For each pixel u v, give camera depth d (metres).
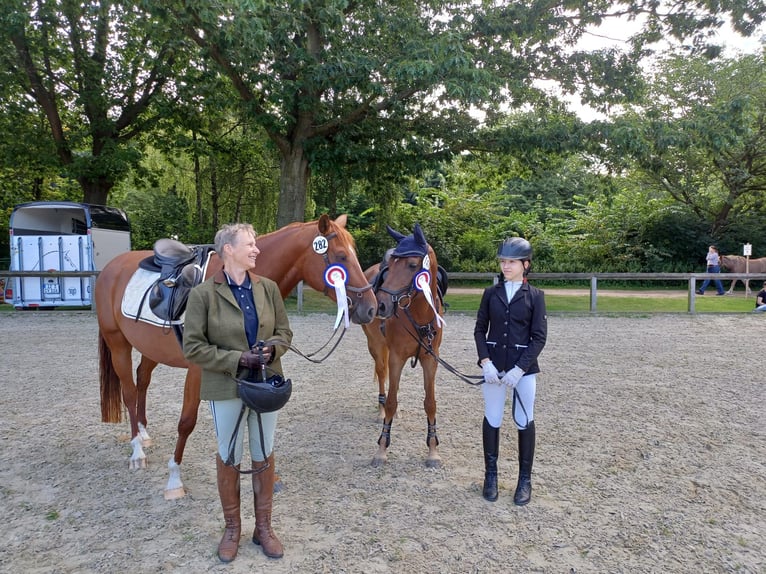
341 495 3.51
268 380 2.66
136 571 2.68
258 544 2.90
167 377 6.77
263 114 13.05
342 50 12.39
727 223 22.39
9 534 3.03
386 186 17.27
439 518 3.21
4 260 20.89
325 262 3.33
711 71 19.66
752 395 5.88
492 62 12.64
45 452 4.25
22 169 20.08
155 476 3.81
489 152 14.99
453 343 9.15
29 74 14.83
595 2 12.98
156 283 3.45
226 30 10.45
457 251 22.53
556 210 26.16
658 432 4.70
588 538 2.98
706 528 3.08
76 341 9.31
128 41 15.66
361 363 7.64
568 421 5.00
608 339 9.48
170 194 22.55
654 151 13.05
